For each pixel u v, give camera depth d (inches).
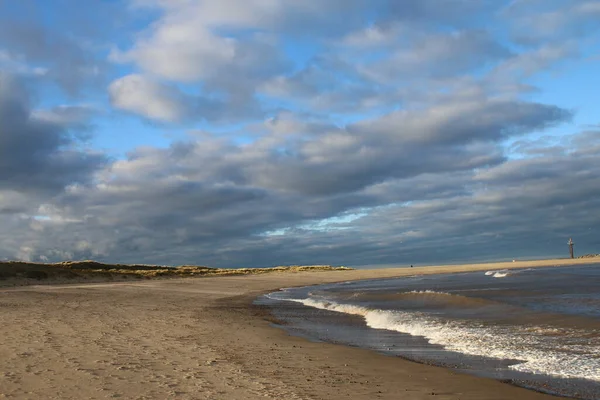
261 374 377.7
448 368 411.2
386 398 316.2
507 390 338.0
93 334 566.6
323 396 315.6
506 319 688.4
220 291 1637.6
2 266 2082.9
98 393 305.9
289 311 940.6
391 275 3046.3
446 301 972.6
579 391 332.8
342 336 606.5
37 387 318.3
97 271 2554.1
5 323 658.2
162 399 295.7
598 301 863.7
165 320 740.7
